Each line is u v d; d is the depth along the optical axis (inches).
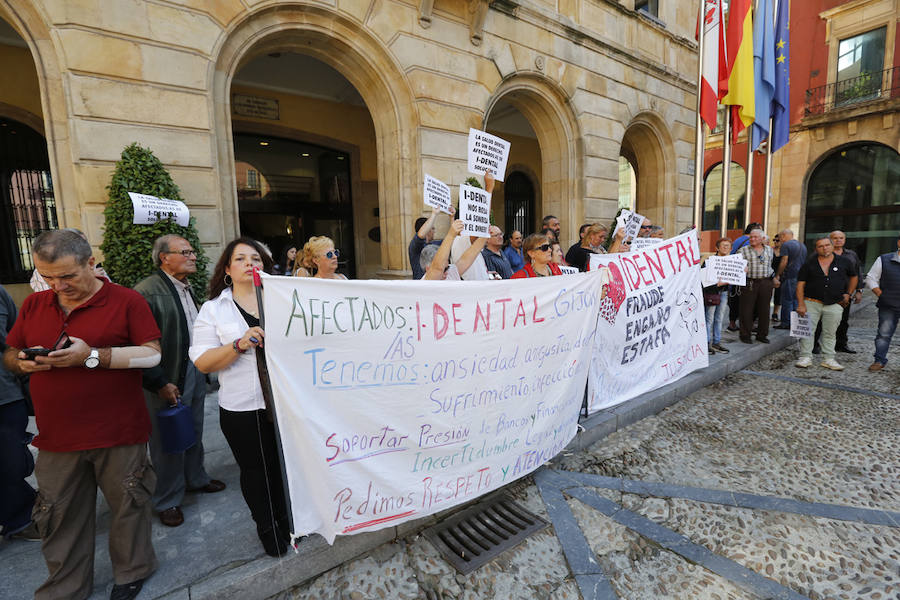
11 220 241.6
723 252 246.7
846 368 214.5
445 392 91.4
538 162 492.7
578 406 123.4
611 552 90.3
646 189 424.8
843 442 136.6
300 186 344.5
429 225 145.3
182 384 96.7
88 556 72.5
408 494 87.0
